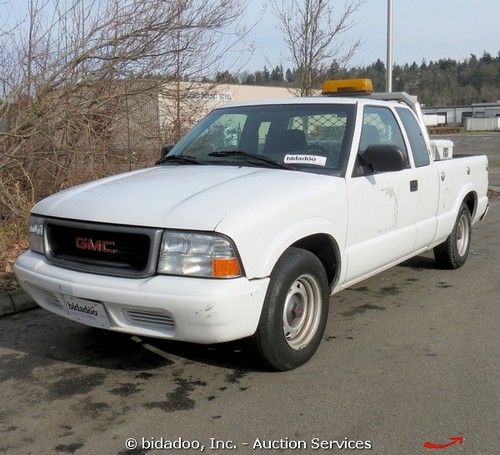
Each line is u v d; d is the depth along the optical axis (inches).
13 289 219.3
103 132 314.5
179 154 197.2
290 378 153.1
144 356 168.9
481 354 168.6
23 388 149.8
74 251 150.3
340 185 168.2
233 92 399.9
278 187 153.3
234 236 134.0
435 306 212.5
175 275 134.9
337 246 166.9
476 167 268.5
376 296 225.1
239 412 136.3
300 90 523.8
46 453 120.8
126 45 307.1
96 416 135.3
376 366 160.6
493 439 124.2
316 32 521.0
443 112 3937.0
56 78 291.6
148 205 143.9
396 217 196.7
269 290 144.5
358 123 183.5
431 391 145.7
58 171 300.2
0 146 276.8
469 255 294.5
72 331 189.9
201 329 133.0
